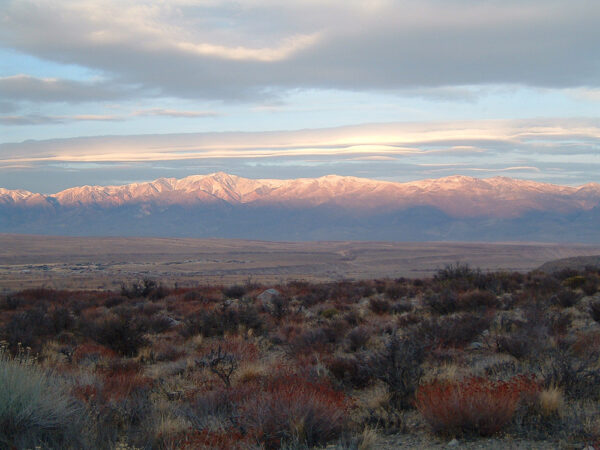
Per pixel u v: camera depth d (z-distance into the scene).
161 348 16.17
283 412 6.72
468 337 13.20
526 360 10.34
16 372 6.83
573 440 5.97
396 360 8.83
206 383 10.16
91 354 15.10
